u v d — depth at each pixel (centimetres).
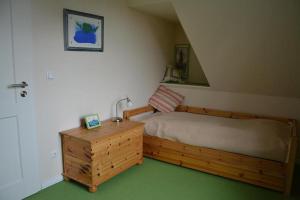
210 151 292
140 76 380
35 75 232
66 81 262
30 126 233
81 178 255
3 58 205
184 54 454
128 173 293
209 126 314
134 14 347
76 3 261
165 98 418
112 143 262
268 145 266
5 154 216
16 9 209
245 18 273
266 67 318
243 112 382
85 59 280
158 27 407
